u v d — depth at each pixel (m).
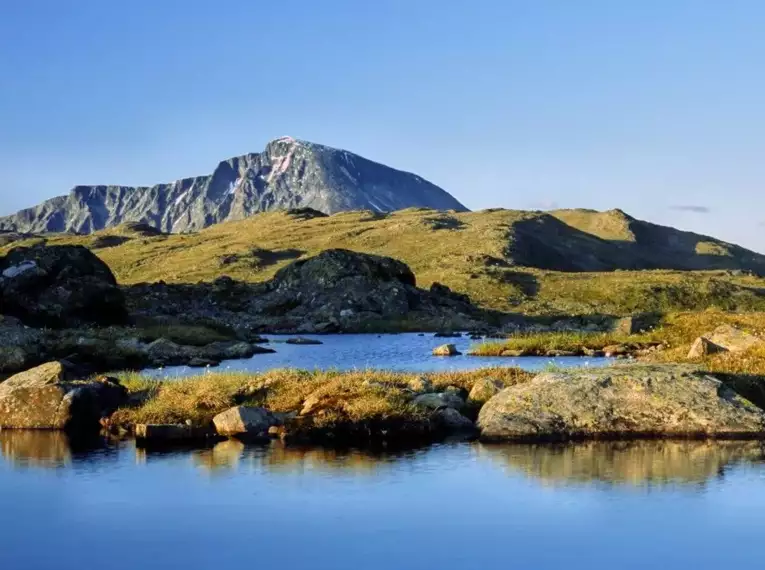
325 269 104.31
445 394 25.52
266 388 26.41
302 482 18.12
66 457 20.92
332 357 54.91
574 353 51.62
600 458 20.14
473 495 16.94
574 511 15.79
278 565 13.15
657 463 19.55
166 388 26.80
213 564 13.21
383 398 23.92
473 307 109.19
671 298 134.38
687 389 23.19
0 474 19.09
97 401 25.64
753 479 17.97
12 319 48.22
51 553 13.80
